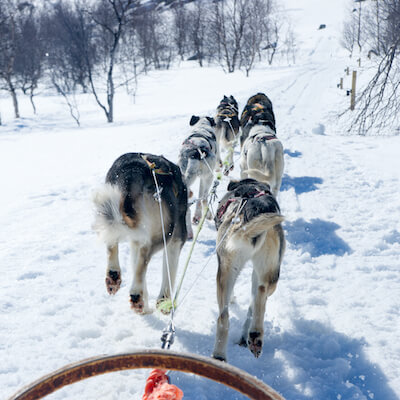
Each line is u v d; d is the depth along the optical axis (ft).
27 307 16.07
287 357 13.09
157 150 47.26
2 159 52.06
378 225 24.23
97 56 193.47
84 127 102.22
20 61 176.04
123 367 7.77
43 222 26.20
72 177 38.24
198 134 25.63
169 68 264.31
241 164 26.32
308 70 193.36
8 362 12.66
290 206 28.04
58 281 18.24
